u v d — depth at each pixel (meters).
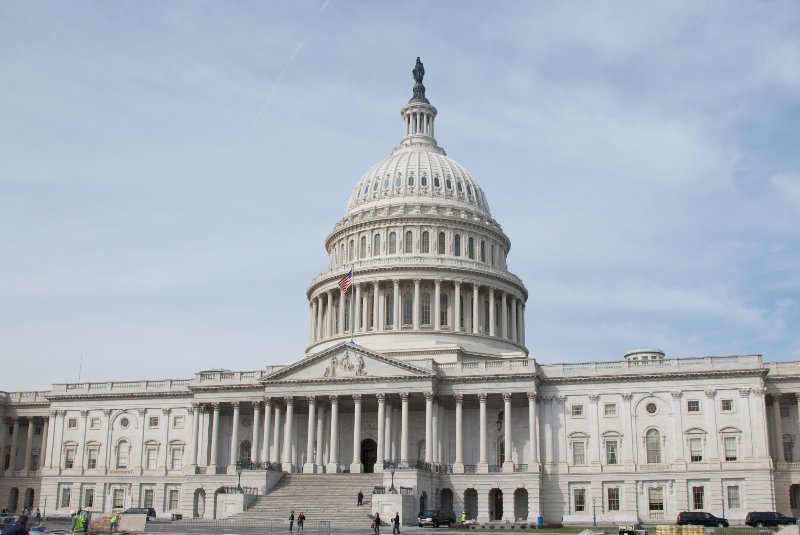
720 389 106.88
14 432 137.88
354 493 100.94
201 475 115.81
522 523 100.50
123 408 129.88
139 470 125.88
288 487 105.00
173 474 124.31
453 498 106.00
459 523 97.88
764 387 106.62
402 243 136.88
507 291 138.00
